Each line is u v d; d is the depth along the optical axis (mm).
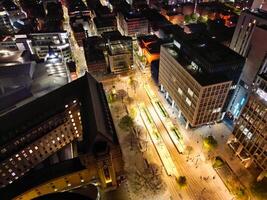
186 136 141625
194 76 124750
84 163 100312
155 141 137625
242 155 124062
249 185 113062
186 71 129625
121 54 199750
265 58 116688
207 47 132250
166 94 171125
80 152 110250
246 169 120938
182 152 130125
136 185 113875
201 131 144500
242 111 116000
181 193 110812
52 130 122562
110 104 170625
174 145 135750
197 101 124312
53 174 102438
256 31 120188
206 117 137750
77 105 133375
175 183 115125
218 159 122062
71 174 101688
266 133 102938
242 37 133250
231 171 118938
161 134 143500
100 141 98938
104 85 194000
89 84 139000
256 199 106750
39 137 117750
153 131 143625
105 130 107438
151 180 116062
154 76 191750
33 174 103625
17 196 95750
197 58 126750
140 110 162625
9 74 168625
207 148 131250
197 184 114500
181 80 138500
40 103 127062
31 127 114625
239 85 138875
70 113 130125
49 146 126188
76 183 107562
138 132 145500
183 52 142000
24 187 98750
